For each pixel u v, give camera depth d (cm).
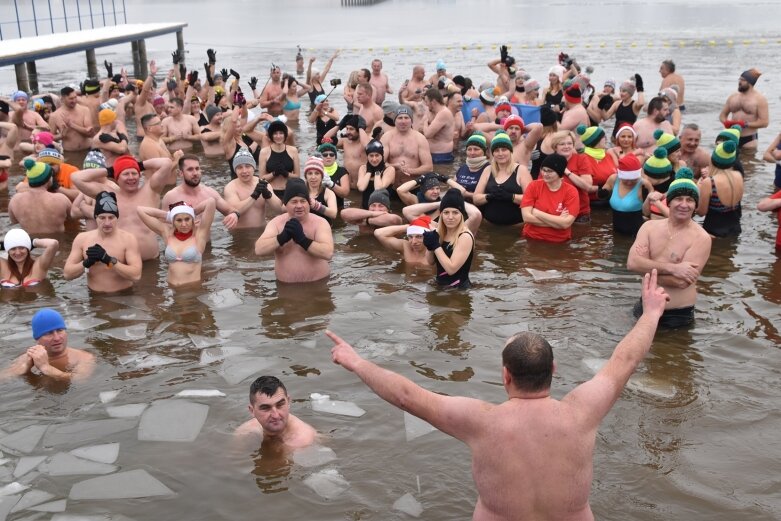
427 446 508
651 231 706
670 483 461
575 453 330
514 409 338
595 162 1096
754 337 668
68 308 763
